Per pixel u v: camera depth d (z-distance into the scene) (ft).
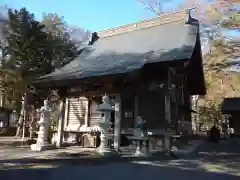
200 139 60.08
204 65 78.28
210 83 90.89
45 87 39.88
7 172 17.39
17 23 48.21
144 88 35.53
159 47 41.70
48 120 36.73
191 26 45.65
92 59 48.03
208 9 65.16
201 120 95.25
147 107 42.16
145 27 52.85
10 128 70.85
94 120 46.80
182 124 50.62
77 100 49.47
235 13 60.03
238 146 44.50
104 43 55.57
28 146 39.75
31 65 51.29
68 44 61.67
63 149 35.65
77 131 46.93
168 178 16.81
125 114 44.01
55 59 56.70
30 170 18.38
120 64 37.19
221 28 66.33
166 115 37.70
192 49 36.04
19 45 49.34
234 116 78.89
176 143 41.52
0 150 33.86
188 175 18.21
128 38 52.34
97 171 18.63
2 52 51.42
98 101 47.14
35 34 50.31
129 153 31.65
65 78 35.70
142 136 30.22
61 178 15.58
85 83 34.47
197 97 95.04
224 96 99.71
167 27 49.16
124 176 16.96
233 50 69.51
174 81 44.65
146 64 33.58
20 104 66.23
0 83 53.72
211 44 72.02
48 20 65.62
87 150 34.53
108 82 32.83
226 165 23.85
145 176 17.21
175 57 32.83
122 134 41.52
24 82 51.49
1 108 72.18
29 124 51.39
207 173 19.33
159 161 25.82
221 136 72.38
